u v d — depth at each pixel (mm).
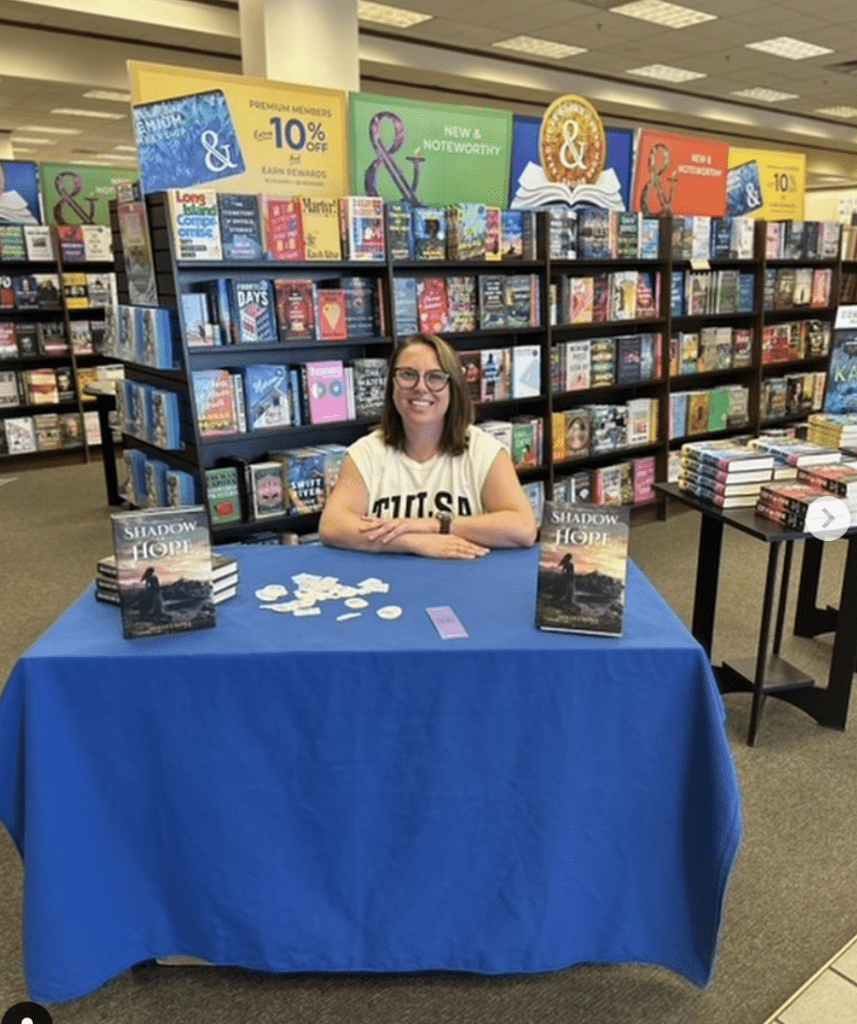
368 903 1660
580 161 4922
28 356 7211
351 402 4039
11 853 2254
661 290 5348
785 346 6199
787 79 10867
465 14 8055
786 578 3107
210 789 1571
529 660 1533
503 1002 1737
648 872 1662
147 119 3459
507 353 4621
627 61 9898
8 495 6453
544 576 1603
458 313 4363
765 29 8656
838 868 2164
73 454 7625
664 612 1727
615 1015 1704
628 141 5164
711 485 2812
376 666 1525
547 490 4957
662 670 1545
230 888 1625
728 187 5984
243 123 3719
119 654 1512
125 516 1563
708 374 6086
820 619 3582
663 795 1614
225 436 3676
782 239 5914
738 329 5969
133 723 1537
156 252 3594
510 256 4480
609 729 1577
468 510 2287
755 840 2279
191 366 3729
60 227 7188
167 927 1688
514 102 10984
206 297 3561
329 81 5680
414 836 1621
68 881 1556
